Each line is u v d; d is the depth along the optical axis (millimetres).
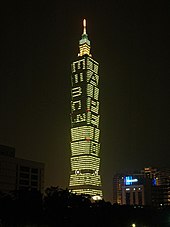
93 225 183500
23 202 166375
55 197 177000
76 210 178750
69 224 175250
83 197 194375
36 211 168375
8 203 166000
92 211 187250
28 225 165750
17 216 164125
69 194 187000
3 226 165750
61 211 173750
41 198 175875
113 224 193750
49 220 170750
